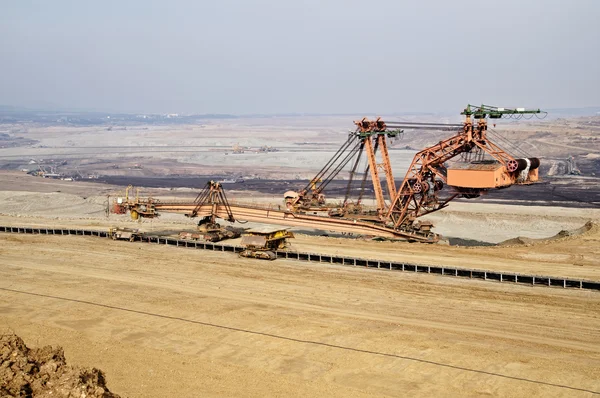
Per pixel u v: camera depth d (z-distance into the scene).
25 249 70.94
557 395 33.47
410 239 73.62
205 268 61.50
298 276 58.16
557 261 61.19
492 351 39.16
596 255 62.78
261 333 42.44
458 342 40.69
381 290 53.19
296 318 45.47
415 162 74.62
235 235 77.38
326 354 38.84
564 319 45.22
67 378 27.42
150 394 33.56
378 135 77.69
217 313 46.69
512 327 43.66
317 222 75.81
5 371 27.69
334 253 66.50
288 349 39.69
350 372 36.31
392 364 37.34
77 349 39.94
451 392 33.84
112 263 63.75
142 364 37.56
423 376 35.75
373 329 43.16
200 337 41.88
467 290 53.03
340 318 45.53
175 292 52.47
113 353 39.28
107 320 45.31
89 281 56.19
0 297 51.22
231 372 36.41
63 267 61.94
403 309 47.81
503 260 62.28
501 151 68.62
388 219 75.19
